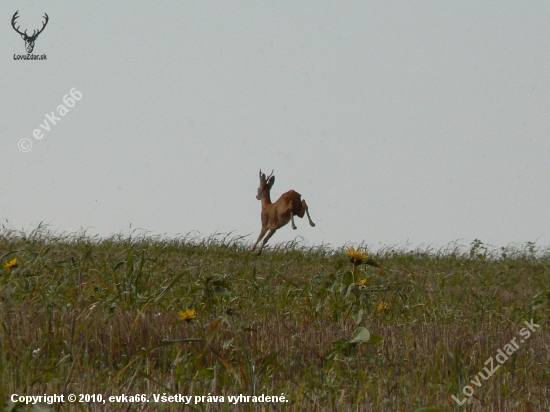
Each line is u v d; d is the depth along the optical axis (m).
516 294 41.41
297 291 34.06
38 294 27.39
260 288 34.69
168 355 22.36
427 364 22.28
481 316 31.41
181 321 24.11
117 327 23.66
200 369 20.86
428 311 31.52
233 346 22.25
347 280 28.67
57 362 20.62
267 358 20.81
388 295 34.44
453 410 18.17
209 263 43.78
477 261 56.22
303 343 23.95
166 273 35.22
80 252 43.31
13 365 19.72
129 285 28.67
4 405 13.84
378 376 21.41
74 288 28.20
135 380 19.47
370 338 22.56
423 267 50.31
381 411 17.94
